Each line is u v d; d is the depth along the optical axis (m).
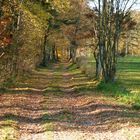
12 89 33.91
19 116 21.25
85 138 16.05
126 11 37.16
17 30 38.88
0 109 23.45
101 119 20.28
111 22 37.09
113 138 15.87
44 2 38.62
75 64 75.31
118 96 28.52
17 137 15.98
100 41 37.72
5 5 34.94
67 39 85.56
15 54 39.69
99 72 42.50
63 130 17.70
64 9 40.53
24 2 36.94
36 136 16.44
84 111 23.06
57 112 22.52
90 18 45.78
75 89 35.06
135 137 15.67
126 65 73.50
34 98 29.12
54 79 48.53
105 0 36.97
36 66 67.56
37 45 58.03
